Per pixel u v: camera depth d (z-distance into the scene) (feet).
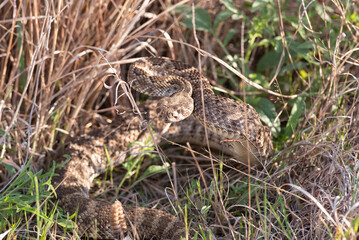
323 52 36.17
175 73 34.71
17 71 34.83
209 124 30.27
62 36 34.78
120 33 33.94
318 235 24.39
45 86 33.40
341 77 35.01
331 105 32.37
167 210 30.91
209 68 42.29
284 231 24.44
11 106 35.17
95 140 35.60
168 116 29.22
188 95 30.71
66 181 32.04
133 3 34.14
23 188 28.55
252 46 38.45
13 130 32.89
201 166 35.81
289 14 43.27
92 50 36.32
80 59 36.52
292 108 37.09
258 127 30.19
